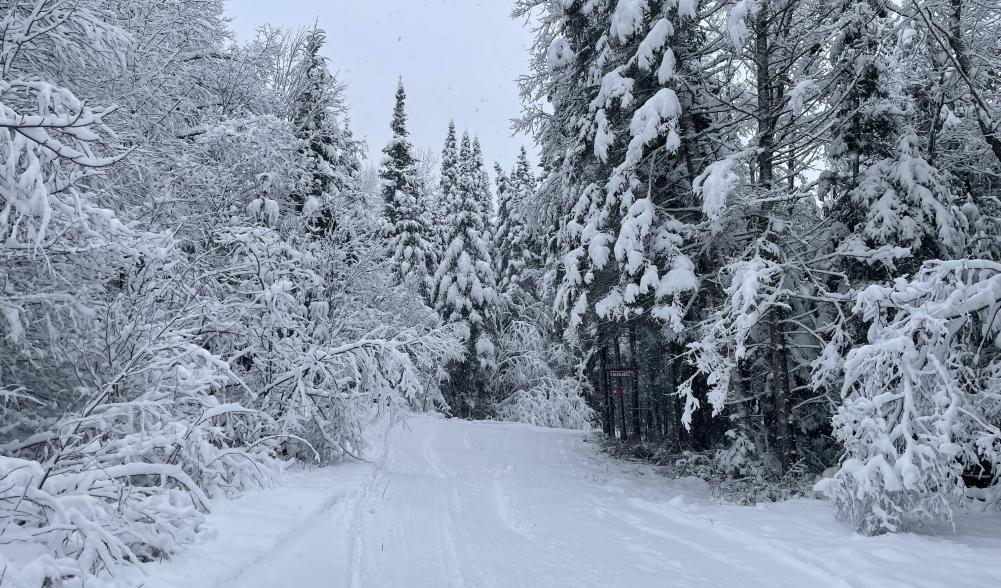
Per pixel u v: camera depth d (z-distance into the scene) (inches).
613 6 593.0
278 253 459.8
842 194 503.5
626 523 334.3
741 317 412.5
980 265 308.2
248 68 685.3
